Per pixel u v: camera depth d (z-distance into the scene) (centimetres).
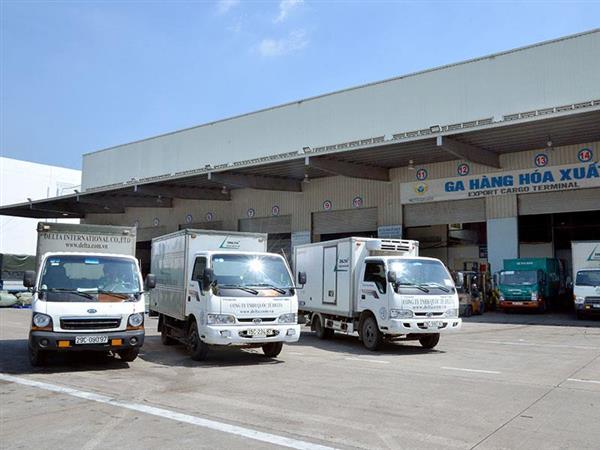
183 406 707
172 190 3491
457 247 3606
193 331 1130
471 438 564
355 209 3097
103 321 977
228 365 1060
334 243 1492
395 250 1423
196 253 1170
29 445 544
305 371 986
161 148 4450
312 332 1744
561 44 2573
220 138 4016
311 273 1616
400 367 1033
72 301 972
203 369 1010
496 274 2558
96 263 1052
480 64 2823
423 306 1233
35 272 1084
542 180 2477
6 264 3209
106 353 1193
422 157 2686
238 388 827
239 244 1257
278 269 1134
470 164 2692
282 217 3434
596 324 1981
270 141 3694
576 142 2375
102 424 620
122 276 1052
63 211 4416
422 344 1348
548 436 571
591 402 726
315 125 3469
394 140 2356
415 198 2858
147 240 4291
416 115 3031
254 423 623
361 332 1342
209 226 3838
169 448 533
